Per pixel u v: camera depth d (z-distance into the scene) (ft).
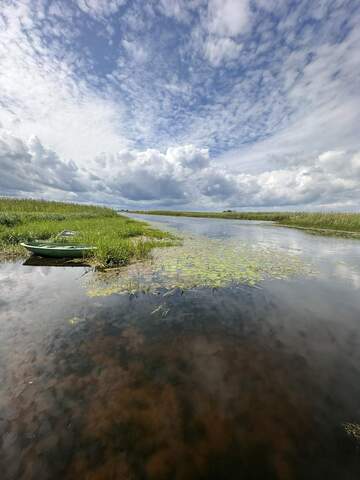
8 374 8.68
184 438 6.38
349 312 14.23
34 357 9.70
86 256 25.93
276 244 40.47
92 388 8.09
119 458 5.88
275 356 9.96
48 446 6.16
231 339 11.23
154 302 15.30
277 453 6.00
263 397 7.75
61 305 14.70
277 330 12.10
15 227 39.32
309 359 9.80
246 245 38.75
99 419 6.91
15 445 6.19
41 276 20.44
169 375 8.77
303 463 5.77
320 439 6.32
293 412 7.18
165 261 25.95
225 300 15.78
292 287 18.40
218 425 6.74
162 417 6.99
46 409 7.23
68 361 9.49
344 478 5.45
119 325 12.39
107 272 21.70
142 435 6.45
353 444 6.18
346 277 21.11
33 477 5.50
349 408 7.32
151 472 5.59
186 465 5.75
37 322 12.58
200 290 17.48
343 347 10.68
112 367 9.18
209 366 9.30
